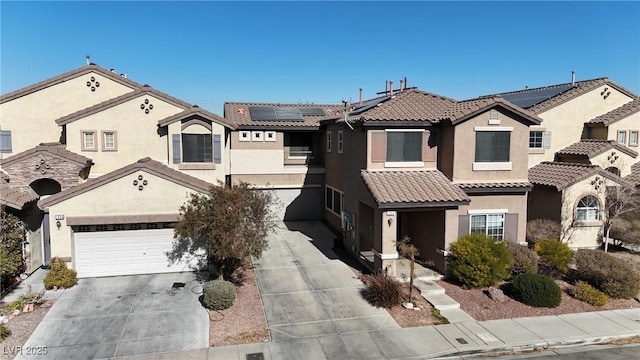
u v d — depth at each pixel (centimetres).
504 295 1786
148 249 1969
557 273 1967
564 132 2830
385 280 1719
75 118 2411
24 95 2480
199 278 1931
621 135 2770
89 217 1864
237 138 2947
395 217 1880
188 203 1873
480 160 2058
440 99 2350
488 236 1984
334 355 1327
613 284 1791
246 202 1741
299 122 3078
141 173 1906
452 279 1938
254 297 1739
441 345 1398
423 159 2123
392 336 1451
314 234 2748
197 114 2467
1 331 1385
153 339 1398
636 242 2314
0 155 2461
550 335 1479
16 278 1853
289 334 1450
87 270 1922
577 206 2341
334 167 2784
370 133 2050
